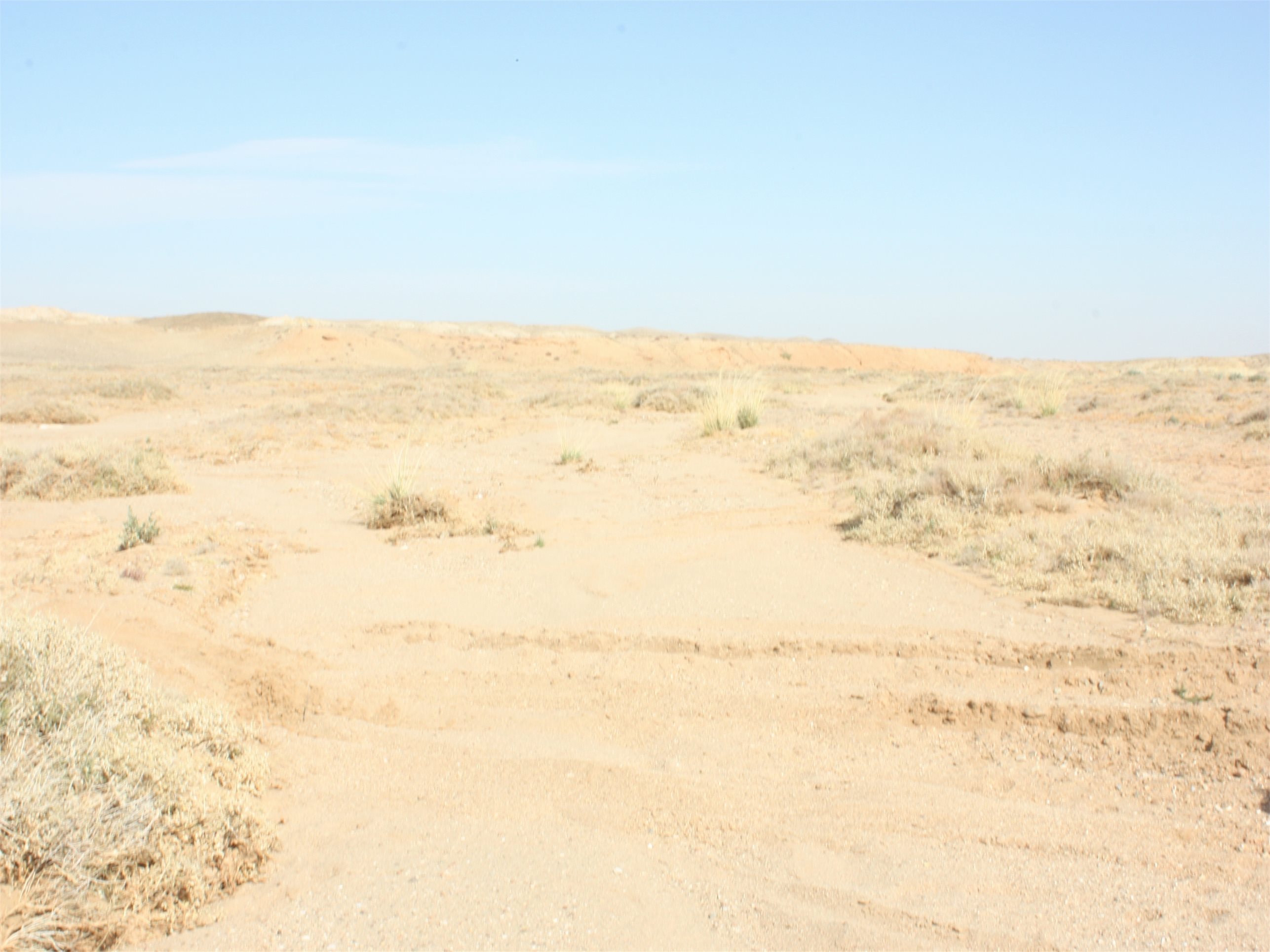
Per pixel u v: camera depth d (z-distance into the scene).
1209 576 6.84
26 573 8.45
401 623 7.66
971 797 4.93
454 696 6.48
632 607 7.79
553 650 7.08
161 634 7.15
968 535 8.89
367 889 4.11
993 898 4.07
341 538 10.61
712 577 8.44
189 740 4.94
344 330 87.31
